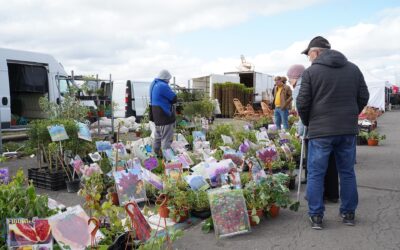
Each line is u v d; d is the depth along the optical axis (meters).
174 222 4.67
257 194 4.79
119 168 5.52
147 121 11.74
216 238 4.24
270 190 4.85
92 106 11.37
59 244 2.88
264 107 17.97
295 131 10.09
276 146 7.93
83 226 3.07
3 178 4.29
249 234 4.34
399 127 17.58
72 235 2.97
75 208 3.17
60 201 5.71
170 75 8.01
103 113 11.77
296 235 4.29
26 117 13.82
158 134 8.09
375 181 6.69
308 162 4.61
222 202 4.40
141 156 6.58
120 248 3.28
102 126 12.08
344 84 4.37
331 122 4.36
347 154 4.48
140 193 4.96
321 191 4.47
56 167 6.61
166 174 5.42
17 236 2.75
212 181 5.25
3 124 11.73
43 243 2.80
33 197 3.32
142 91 18.58
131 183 4.85
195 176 5.01
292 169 6.36
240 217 4.38
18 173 3.82
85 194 3.88
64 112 8.98
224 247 4.01
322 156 4.42
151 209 4.96
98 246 3.08
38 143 6.74
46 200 3.42
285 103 10.86
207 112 11.81
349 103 4.40
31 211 3.21
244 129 10.12
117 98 18.48
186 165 6.24
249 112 18.36
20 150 10.12
